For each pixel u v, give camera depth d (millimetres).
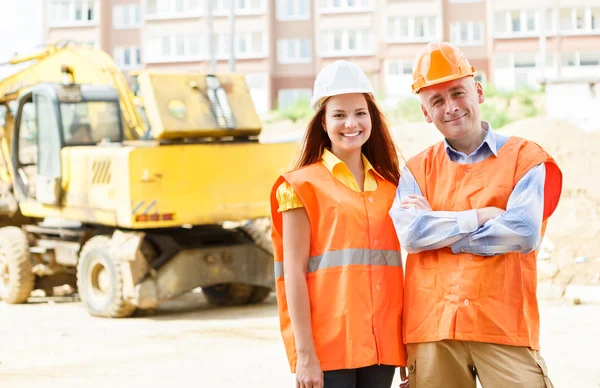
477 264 4023
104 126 12867
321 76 4297
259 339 9812
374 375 4199
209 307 12695
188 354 9008
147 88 11758
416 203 4137
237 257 12055
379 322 4168
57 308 12734
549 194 4195
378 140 4441
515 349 4004
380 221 4270
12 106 14320
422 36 52469
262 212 11969
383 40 52594
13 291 13148
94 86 12914
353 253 4176
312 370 4086
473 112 4133
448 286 4074
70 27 55656
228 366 8312
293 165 4418
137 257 11406
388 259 4254
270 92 53375
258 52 53469
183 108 11867
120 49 55812
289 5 53531
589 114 22984
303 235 4199
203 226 12609
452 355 4086
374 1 52688
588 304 11344
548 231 13688
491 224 3943
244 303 12836
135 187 11203
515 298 4031
